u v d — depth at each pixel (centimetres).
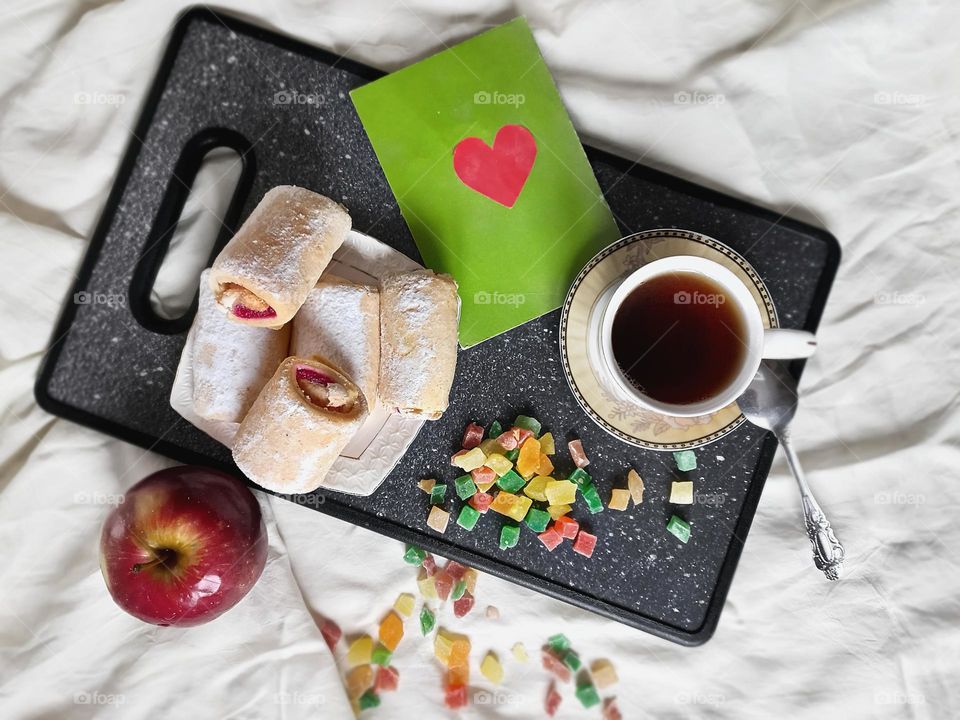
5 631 47
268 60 47
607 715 52
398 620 51
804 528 50
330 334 43
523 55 47
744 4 48
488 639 52
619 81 48
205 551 43
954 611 50
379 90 47
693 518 49
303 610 49
